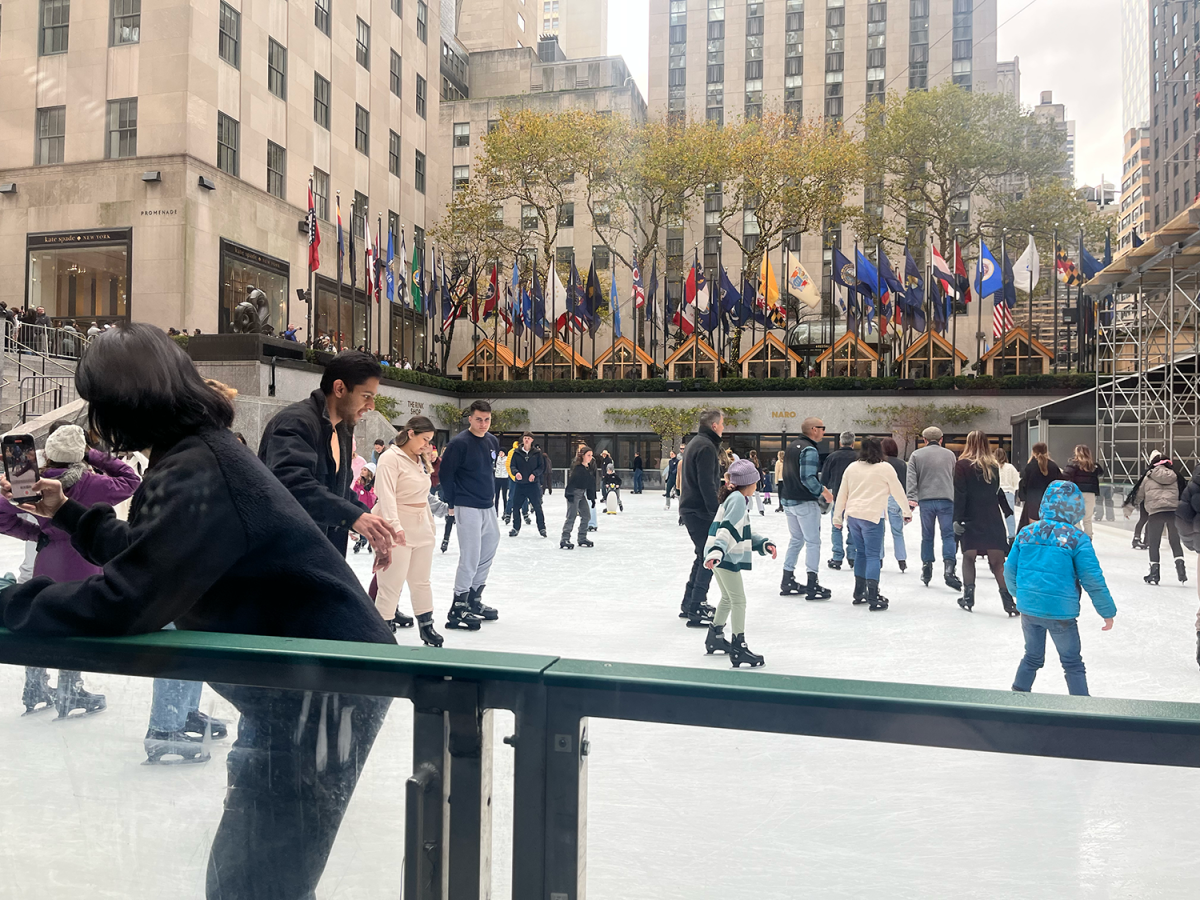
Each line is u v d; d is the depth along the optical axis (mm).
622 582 8492
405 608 6930
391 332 40156
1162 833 831
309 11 32594
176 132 25047
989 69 48688
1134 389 20969
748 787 931
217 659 1136
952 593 8023
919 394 30516
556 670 999
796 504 7625
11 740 1208
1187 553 11445
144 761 1172
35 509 1471
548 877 999
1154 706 866
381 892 1072
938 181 37969
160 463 1325
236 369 21078
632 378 35875
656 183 36219
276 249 30047
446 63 54750
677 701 943
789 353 34594
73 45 25812
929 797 887
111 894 1186
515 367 36844
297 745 1107
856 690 910
